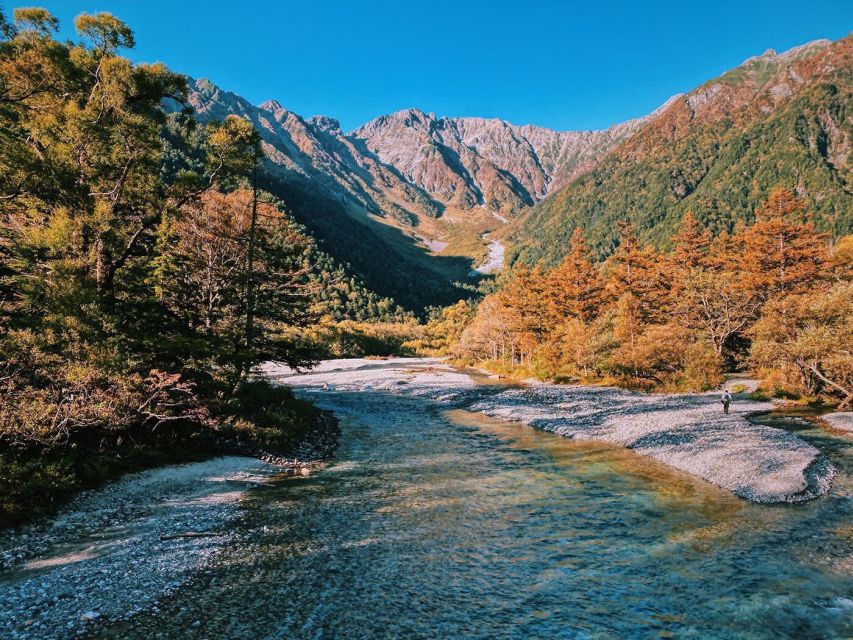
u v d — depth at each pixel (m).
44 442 14.55
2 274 19.86
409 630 8.30
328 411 36.56
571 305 72.88
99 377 16.22
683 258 75.62
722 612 8.84
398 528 13.11
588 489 16.70
